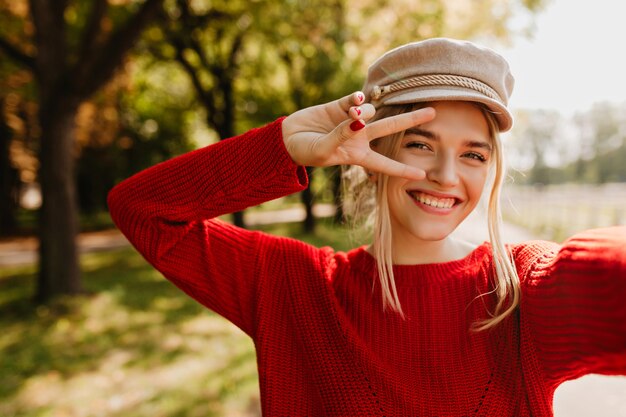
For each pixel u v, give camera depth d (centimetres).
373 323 103
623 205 1465
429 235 99
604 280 66
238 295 110
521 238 1258
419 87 96
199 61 1145
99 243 1466
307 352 103
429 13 673
